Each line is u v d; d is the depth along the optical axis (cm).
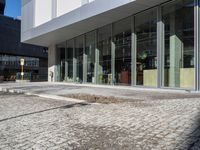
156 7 1569
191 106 829
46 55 7394
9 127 643
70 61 2731
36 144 502
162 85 1526
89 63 2338
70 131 589
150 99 1063
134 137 527
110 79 2006
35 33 2639
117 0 1581
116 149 461
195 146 453
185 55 1387
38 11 2675
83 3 1995
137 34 1734
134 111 792
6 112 855
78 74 2547
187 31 1377
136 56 1736
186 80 1381
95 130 593
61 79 2944
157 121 648
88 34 2359
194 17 1332
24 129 620
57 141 517
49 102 1089
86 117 736
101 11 1714
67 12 2197
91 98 1151
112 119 695
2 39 6272
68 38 2700
